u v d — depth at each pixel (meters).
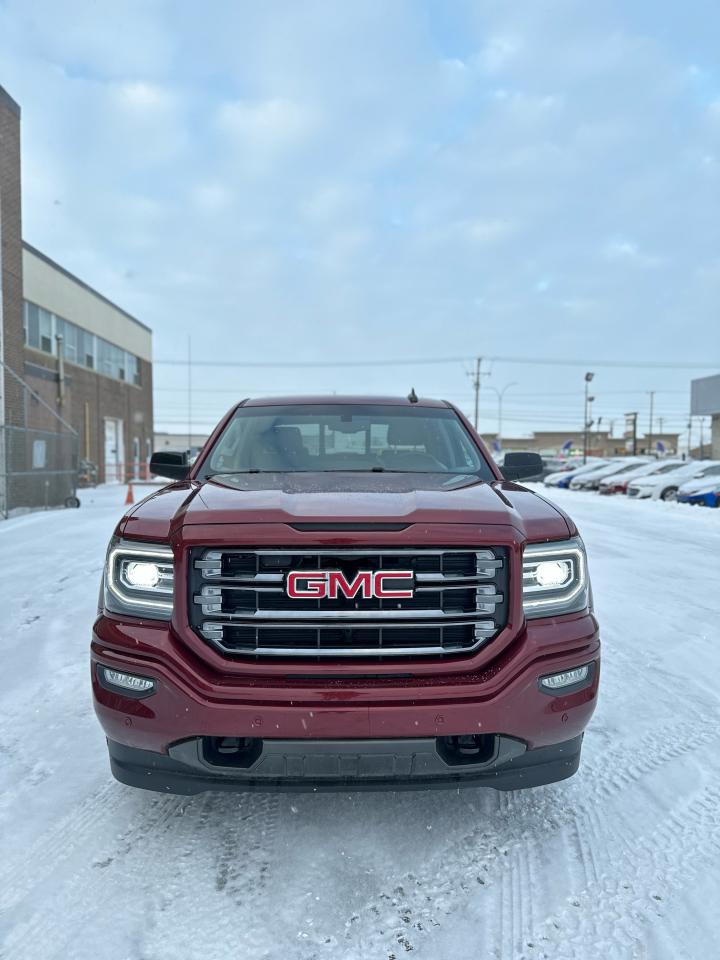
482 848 2.23
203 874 2.10
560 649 2.07
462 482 2.69
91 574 6.71
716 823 2.36
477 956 1.77
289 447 3.29
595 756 2.86
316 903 1.97
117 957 1.76
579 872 2.11
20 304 15.09
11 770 2.75
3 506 12.80
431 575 2.01
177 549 2.04
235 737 2.01
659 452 66.44
